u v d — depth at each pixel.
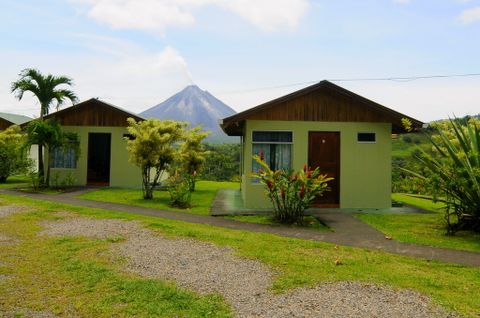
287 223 9.89
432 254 7.07
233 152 40.12
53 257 6.47
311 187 9.99
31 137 16.27
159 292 4.96
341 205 12.41
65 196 14.45
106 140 22.33
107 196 14.62
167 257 6.56
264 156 12.48
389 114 12.36
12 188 16.70
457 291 5.12
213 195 16.27
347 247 7.43
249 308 4.54
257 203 12.25
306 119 12.44
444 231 9.10
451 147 9.38
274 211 10.81
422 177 9.86
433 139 10.82
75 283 5.32
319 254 6.86
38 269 5.88
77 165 18.22
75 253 6.73
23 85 16.86
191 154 17.83
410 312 4.44
